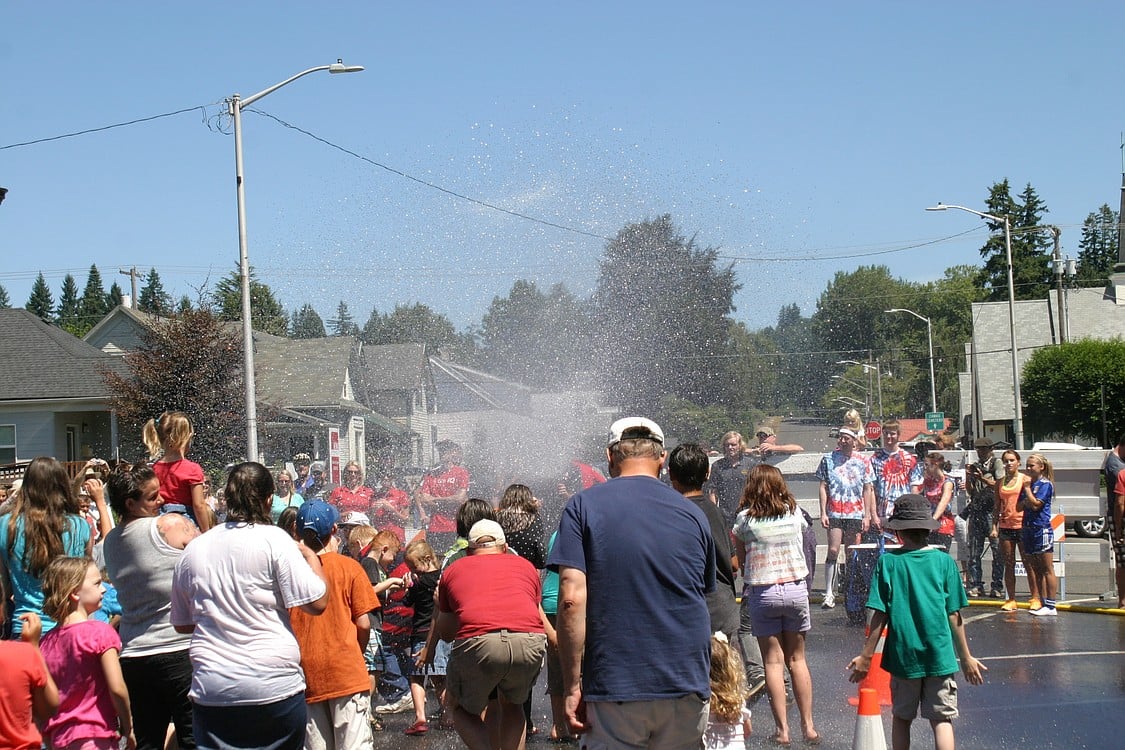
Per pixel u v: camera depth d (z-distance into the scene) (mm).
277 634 5281
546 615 7461
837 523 12555
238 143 19969
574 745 7535
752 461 12109
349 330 39500
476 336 21125
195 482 7246
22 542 6445
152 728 6098
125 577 6066
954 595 6242
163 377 31672
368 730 6184
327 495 16078
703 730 4629
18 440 34719
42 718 5359
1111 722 7586
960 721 7711
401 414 39375
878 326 105438
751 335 30312
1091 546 19297
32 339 36688
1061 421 50062
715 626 6652
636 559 4508
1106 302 58000
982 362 57688
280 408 34469
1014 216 95312
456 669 6512
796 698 7328
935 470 13117
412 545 8438
